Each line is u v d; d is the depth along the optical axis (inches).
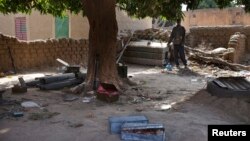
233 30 623.8
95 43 339.0
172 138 200.4
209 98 285.9
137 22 770.8
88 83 331.9
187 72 483.8
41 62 526.9
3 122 229.6
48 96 312.8
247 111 252.4
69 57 562.6
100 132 207.9
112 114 249.6
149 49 577.3
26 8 456.1
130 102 291.4
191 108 268.2
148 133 192.9
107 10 334.3
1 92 292.5
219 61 524.7
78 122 229.0
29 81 377.4
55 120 234.2
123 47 609.0
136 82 393.7
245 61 585.9
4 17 703.7
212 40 642.2
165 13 388.2
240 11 884.6
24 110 260.8
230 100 270.7
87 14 342.3
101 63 337.4
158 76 450.0
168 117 240.7
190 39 652.1
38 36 681.6
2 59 471.5
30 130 213.0
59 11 476.7
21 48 498.0
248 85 308.7
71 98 301.9
